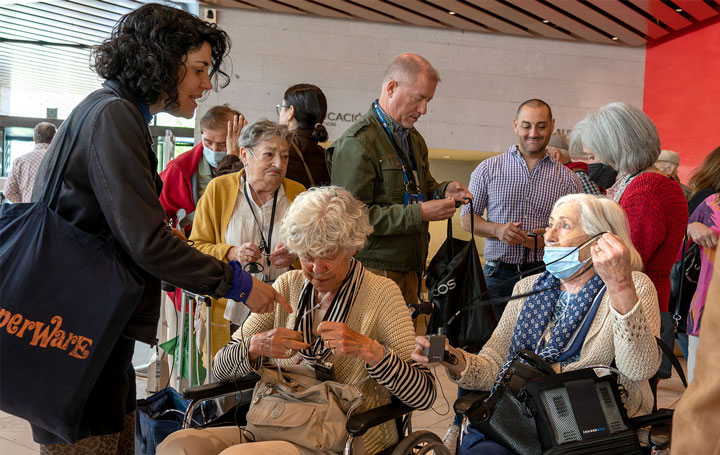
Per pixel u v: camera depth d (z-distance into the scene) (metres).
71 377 1.51
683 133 8.15
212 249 2.78
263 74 7.64
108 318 1.53
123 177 1.59
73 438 1.53
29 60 11.65
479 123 8.27
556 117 8.48
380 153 3.05
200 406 2.51
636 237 2.59
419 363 1.94
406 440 1.79
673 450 0.91
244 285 1.76
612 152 2.80
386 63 7.95
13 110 15.24
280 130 2.87
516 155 3.93
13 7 8.30
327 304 2.03
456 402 2.00
